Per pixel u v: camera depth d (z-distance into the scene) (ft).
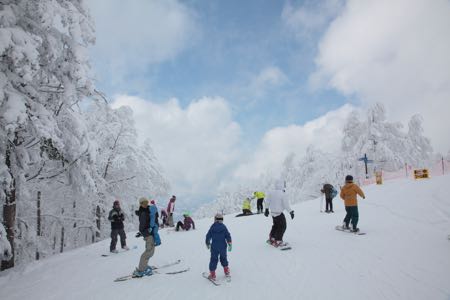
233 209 258.57
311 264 25.59
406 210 41.42
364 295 18.90
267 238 37.93
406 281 20.25
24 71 30.07
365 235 33.01
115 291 23.95
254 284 22.57
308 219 47.34
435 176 71.41
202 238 44.19
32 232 43.27
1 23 30.60
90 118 84.12
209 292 21.85
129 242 47.80
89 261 36.24
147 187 88.84
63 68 36.06
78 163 42.65
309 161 158.81
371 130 113.39
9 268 37.50
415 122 121.49
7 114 29.32
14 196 37.58
